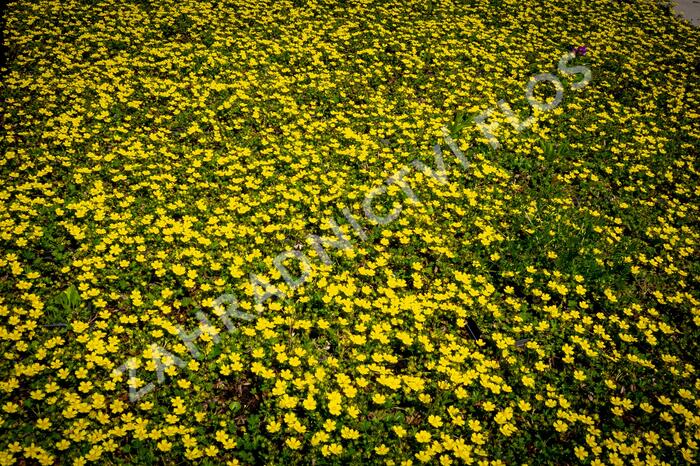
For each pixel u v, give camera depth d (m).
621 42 9.77
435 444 3.46
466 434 3.67
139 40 7.91
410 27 9.47
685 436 3.74
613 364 4.23
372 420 3.65
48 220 4.85
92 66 7.13
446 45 9.00
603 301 4.80
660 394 4.07
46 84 6.64
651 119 7.59
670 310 4.83
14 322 3.85
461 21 9.86
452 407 3.69
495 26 9.95
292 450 3.41
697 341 4.56
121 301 4.31
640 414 3.91
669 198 6.24
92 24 8.23
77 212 4.87
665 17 11.07
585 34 9.86
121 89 6.74
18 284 4.11
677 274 5.17
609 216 5.84
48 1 8.68
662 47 9.68
